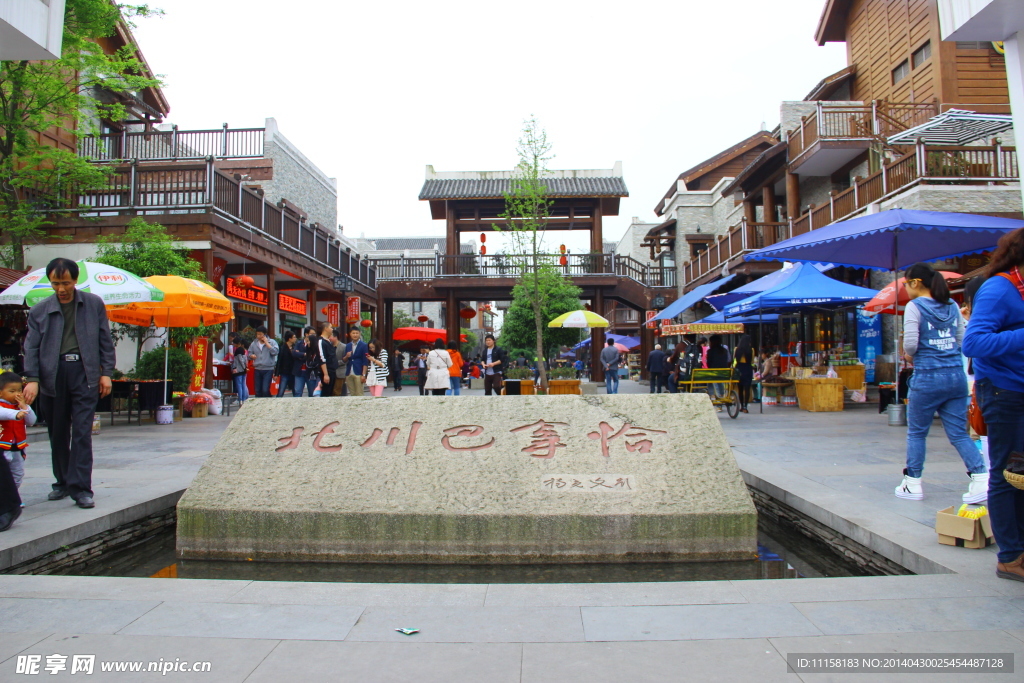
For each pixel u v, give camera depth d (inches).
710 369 415.5
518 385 518.3
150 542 180.1
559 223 1002.1
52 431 178.4
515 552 155.1
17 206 459.8
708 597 115.1
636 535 155.1
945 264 460.8
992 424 116.6
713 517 155.8
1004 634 96.9
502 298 958.4
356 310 770.8
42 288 304.8
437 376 434.9
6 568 134.5
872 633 98.0
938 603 109.1
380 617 106.4
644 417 180.7
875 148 596.1
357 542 158.1
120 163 530.0
